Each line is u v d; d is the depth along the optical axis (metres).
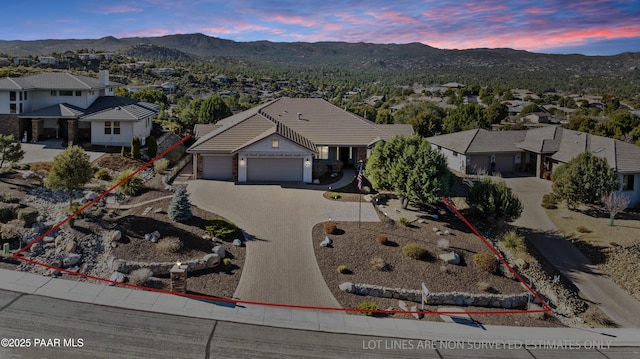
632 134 63.50
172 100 101.69
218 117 56.25
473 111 75.06
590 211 35.00
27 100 40.22
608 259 27.84
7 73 65.25
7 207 23.52
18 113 38.62
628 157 37.59
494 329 18.94
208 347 15.36
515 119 104.31
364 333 17.41
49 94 41.06
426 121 65.75
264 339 16.22
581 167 34.06
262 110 40.44
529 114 106.44
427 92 168.25
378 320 18.58
